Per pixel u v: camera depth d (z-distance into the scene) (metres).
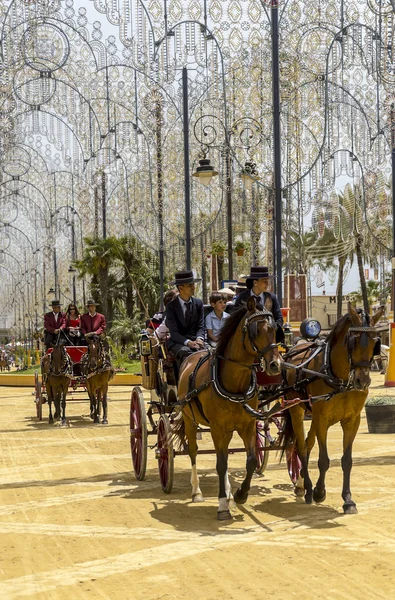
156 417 20.22
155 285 49.47
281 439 10.59
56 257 54.66
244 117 21.39
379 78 21.23
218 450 9.09
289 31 20.89
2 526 8.95
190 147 27.00
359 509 9.24
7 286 96.44
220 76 22.48
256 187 30.34
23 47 21.00
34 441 17.03
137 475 11.91
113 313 49.75
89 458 14.23
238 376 8.88
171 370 11.01
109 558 7.37
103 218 37.81
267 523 8.68
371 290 68.19
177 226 29.20
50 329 20.69
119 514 9.41
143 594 6.22
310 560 7.07
